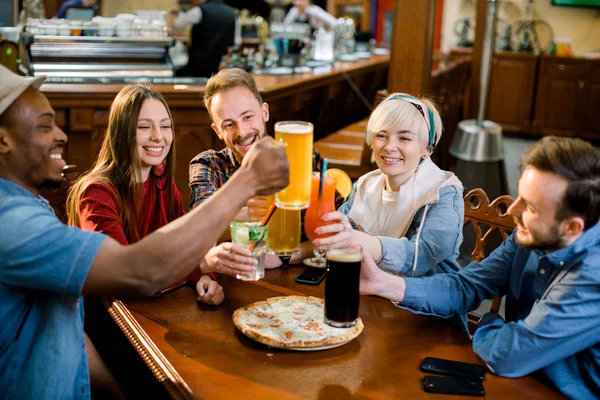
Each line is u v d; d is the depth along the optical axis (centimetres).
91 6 505
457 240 187
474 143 503
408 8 414
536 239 134
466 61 617
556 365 140
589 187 126
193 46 545
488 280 167
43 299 132
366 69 650
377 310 171
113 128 202
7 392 131
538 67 784
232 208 126
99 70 420
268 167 126
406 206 189
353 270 141
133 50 431
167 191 216
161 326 158
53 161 132
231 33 548
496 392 132
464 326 180
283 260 201
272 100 459
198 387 130
